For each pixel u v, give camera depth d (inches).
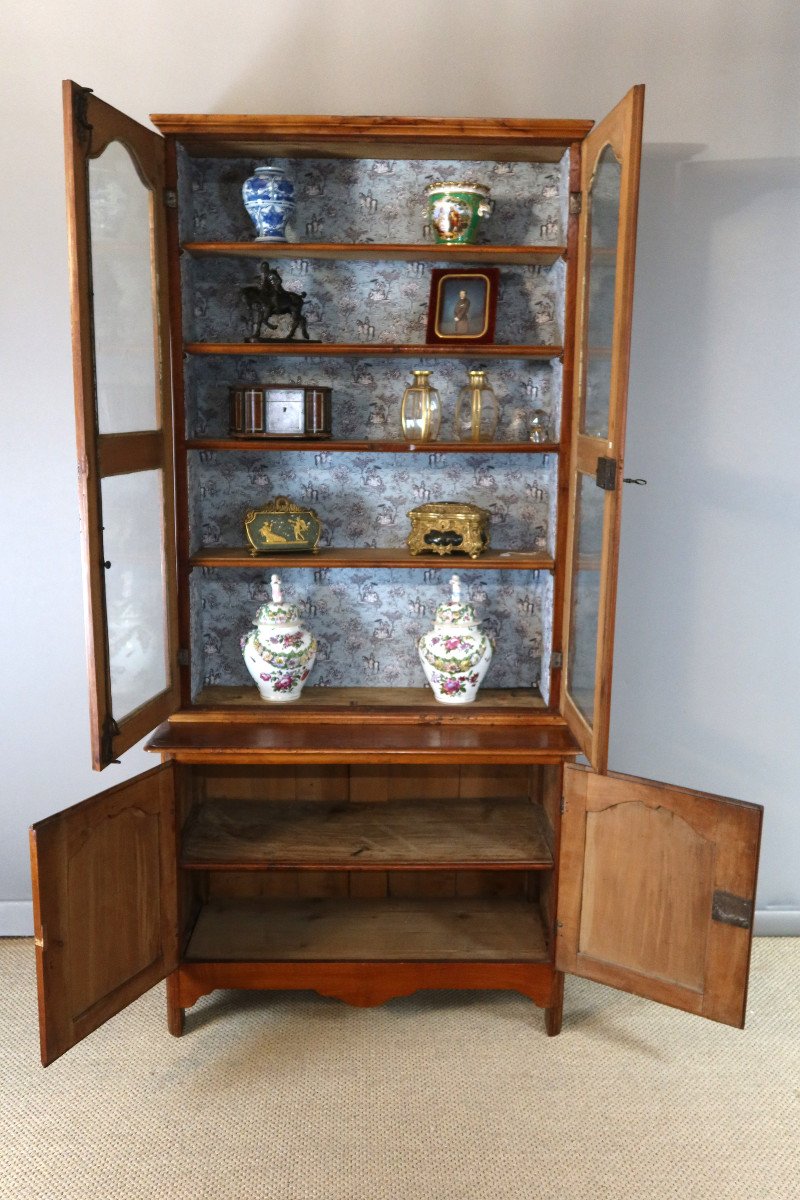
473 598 119.7
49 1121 92.4
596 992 116.1
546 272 113.7
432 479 117.5
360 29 110.3
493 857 106.3
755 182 113.1
